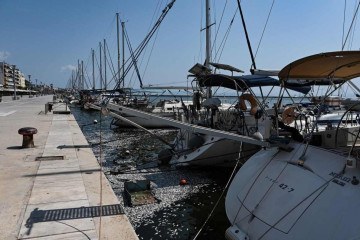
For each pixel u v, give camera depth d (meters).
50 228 4.73
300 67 5.83
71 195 6.08
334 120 10.63
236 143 10.32
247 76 9.70
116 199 5.93
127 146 17.45
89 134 22.70
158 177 10.59
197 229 6.96
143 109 24.59
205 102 11.41
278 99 6.95
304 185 4.90
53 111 26.80
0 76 122.44
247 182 5.89
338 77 6.78
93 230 4.71
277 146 5.78
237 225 5.43
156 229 6.92
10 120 19.48
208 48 14.40
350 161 4.60
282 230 4.70
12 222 4.89
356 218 4.17
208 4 14.47
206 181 10.18
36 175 7.38
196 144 11.48
